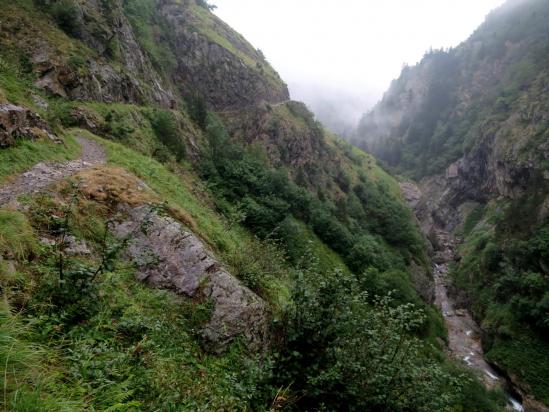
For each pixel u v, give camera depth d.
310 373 8.62
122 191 12.78
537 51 141.50
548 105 98.62
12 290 5.97
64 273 6.25
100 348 5.57
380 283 41.50
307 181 70.12
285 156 71.12
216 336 9.56
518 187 96.00
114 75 36.72
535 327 46.25
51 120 18.59
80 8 38.22
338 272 9.48
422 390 8.87
